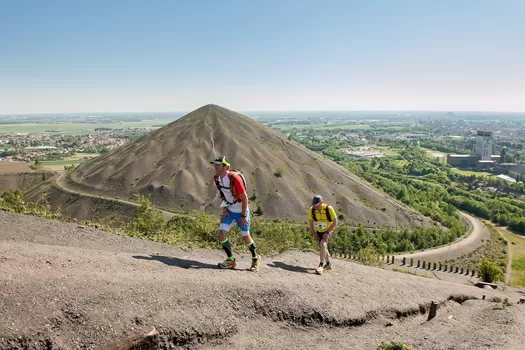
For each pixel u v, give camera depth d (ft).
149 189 309.63
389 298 35.47
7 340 18.11
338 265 44.32
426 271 127.03
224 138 393.09
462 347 26.91
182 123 445.78
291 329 26.71
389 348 25.58
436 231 244.83
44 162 606.14
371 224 279.90
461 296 44.73
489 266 94.84
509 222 295.69
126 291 23.81
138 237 50.01
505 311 38.45
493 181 475.31
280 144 419.13
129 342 20.59
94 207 284.82
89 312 21.26
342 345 25.95
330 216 38.34
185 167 342.03
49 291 21.68
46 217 51.16
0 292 20.44
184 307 24.34
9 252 26.09
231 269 33.30
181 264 32.22
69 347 19.24
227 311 25.58
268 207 295.07
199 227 57.77
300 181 342.85
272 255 47.80
